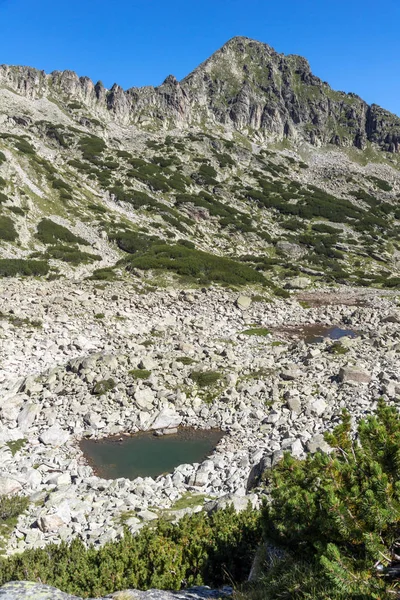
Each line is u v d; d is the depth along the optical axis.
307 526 6.02
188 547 8.00
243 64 170.00
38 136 98.50
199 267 55.81
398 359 24.36
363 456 6.54
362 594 4.83
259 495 11.34
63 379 22.88
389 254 84.19
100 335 32.06
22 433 18.27
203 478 14.36
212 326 37.56
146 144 114.38
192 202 86.81
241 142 139.75
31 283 45.47
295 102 161.25
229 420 19.53
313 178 124.94
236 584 6.84
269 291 54.69
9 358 25.70
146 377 22.86
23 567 7.73
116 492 13.67
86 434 18.59
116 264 56.19
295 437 17.14
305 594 5.10
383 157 153.00
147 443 18.16
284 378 22.50
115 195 81.12
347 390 20.53
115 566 7.44
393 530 5.52
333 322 42.75
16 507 12.07
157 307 42.25
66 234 61.97
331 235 87.56
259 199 97.19
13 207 62.88
